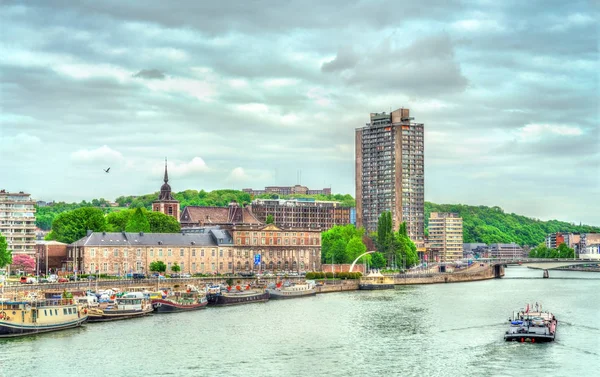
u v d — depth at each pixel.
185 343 189.75
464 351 180.75
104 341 190.88
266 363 167.62
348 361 169.75
